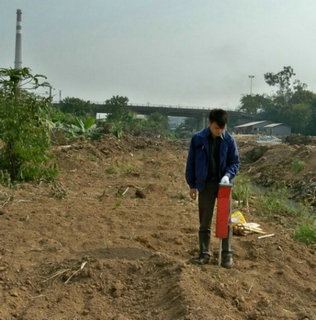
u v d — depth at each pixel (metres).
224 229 5.70
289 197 13.99
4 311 4.55
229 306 4.72
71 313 4.64
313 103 90.06
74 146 18.78
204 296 4.76
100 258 5.78
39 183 10.39
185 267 5.28
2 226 6.87
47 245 6.20
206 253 5.94
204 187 5.87
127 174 14.34
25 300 4.86
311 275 6.02
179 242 6.71
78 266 5.43
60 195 9.31
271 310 4.75
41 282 5.20
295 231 8.02
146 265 5.50
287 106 90.56
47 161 10.71
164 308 4.61
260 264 6.12
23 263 5.59
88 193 10.20
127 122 67.69
